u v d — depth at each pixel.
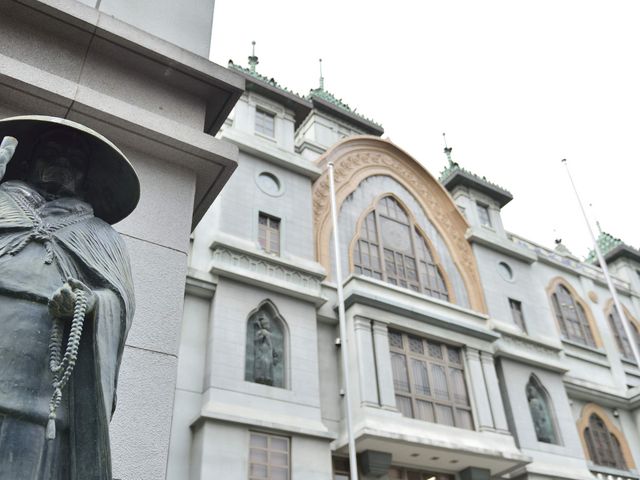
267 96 23.08
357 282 19.08
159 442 4.45
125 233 5.28
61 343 2.80
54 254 3.07
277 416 15.38
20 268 2.94
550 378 22.95
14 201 3.27
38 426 2.64
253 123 22.00
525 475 19.47
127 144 5.72
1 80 5.02
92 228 3.37
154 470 4.32
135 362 4.69
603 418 24.98
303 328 17.52
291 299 17.86
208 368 15.38
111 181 3.78
